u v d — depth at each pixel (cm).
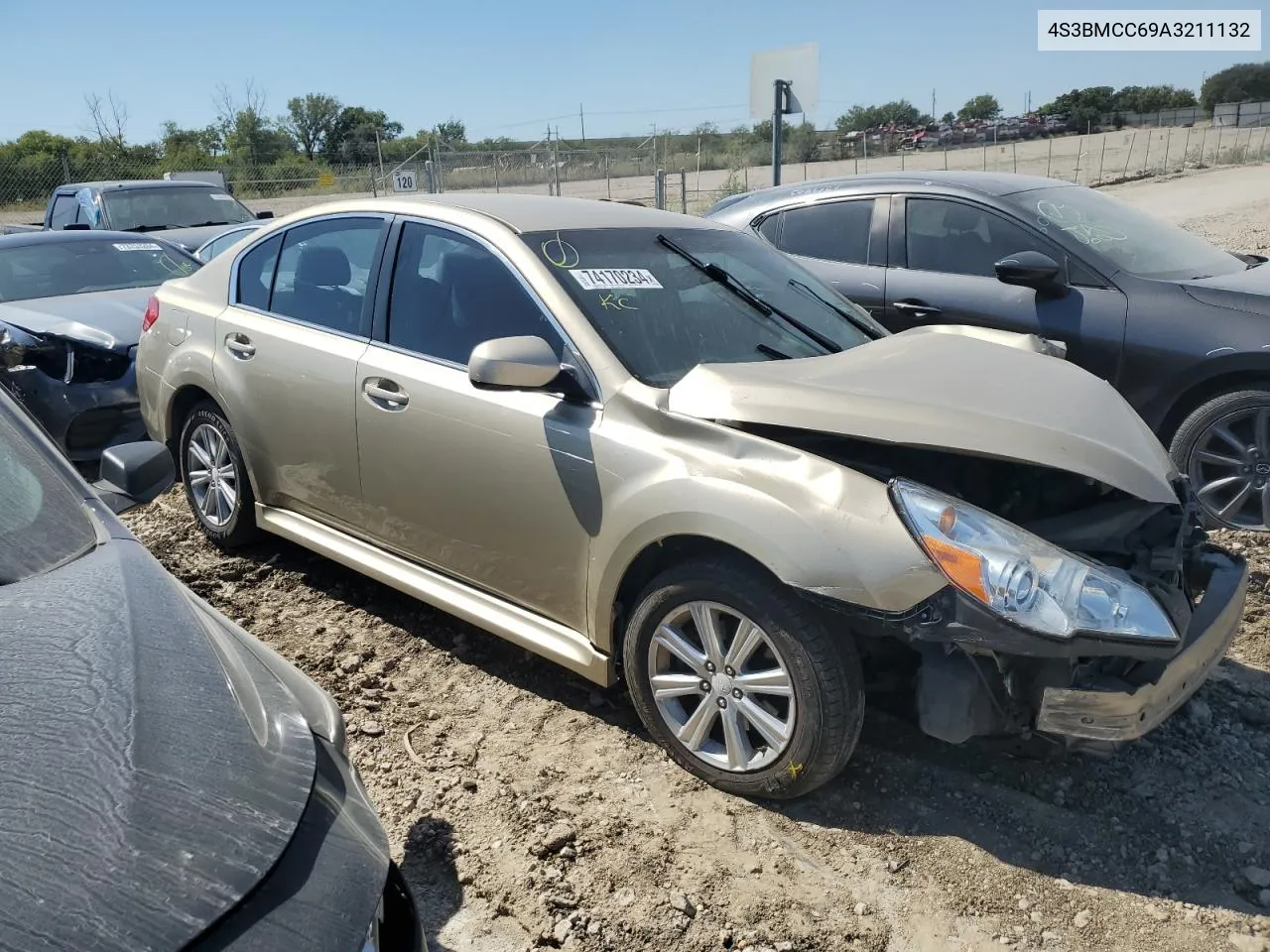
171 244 855
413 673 389
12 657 181
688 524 297
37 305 685
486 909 270
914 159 3938
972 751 336
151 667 185
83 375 633
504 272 359
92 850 144
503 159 2570
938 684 281
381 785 320
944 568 267
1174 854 291
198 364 462
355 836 169
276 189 2808
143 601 206
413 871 284
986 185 598
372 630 423
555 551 336
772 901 272
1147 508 314
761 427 304
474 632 421
